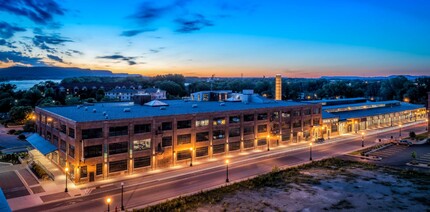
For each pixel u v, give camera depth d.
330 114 109.75
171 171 63.53
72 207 44.94
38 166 62.44
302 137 96.50
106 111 72.56
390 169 64.62
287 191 51.47
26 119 126.75
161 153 64.94
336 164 68.62
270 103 101.69
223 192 51.00
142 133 62.50
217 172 63.00
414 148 85.88
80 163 54.97
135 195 50.00
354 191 51.34
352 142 95.94
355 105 131.00
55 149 63.81
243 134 80.69
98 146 57.22
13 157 72.12
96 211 43.66
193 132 70.62
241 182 55.56
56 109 76.69
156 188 53.34
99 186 53.97
